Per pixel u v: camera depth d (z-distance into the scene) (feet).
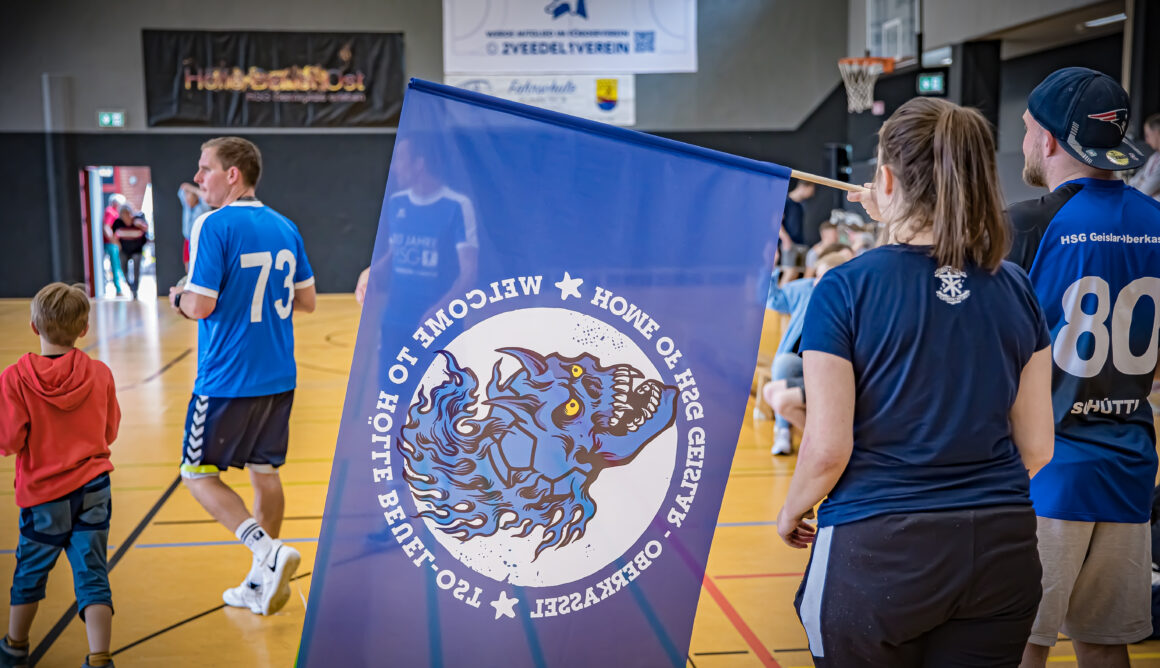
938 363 4.92
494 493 5.48
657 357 5.56
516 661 5.57
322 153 50.57
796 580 12.14
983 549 4.82
